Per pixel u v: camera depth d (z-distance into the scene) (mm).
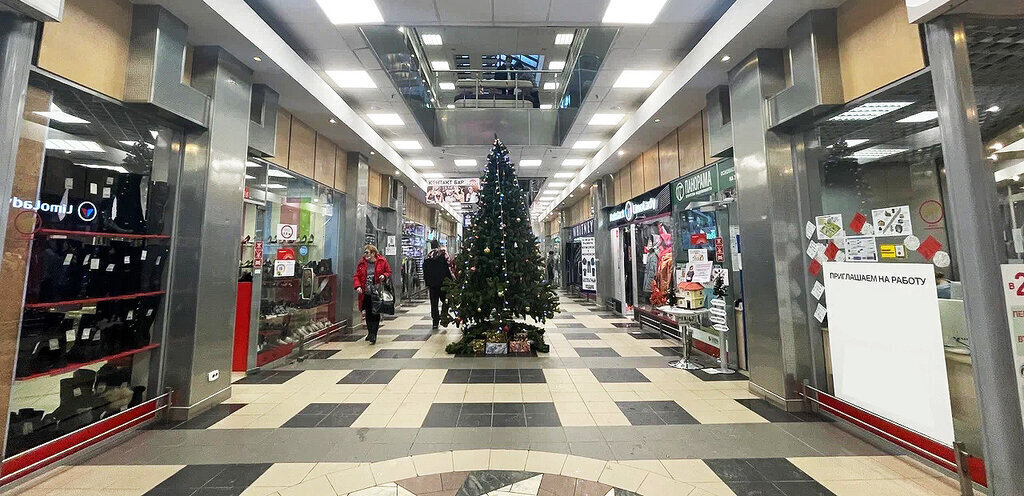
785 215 3398
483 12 3891
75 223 2537
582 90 6309
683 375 4289
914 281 2309
